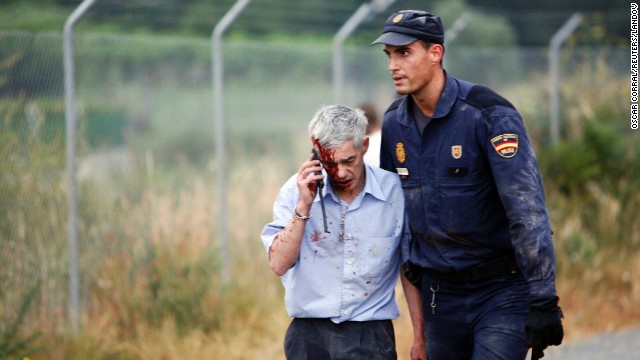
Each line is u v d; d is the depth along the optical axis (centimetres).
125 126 2742
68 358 2252
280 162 3359
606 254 3381
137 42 2838
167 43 2972
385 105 3703
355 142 1396
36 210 2359
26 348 2169
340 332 1448
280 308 2736
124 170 2678
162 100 2930
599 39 4444
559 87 4081
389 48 1441
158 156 2880
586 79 4109
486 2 5994
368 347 1448
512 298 1444
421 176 1473
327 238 1444
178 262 2644
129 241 2603
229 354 2414
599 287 3203
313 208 1445
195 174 3009
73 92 2438
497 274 1455
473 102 1426
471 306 1475
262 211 3020
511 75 4041
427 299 1530
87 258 2494
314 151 1416
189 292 2605
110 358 2325
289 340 1484
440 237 1469
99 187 2567
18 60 2362
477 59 3903
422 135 1465
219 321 2578
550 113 4031
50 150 2400
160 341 2422
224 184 2850
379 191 1462
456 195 1441
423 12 1444
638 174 3753
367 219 1456
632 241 3500
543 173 3747
